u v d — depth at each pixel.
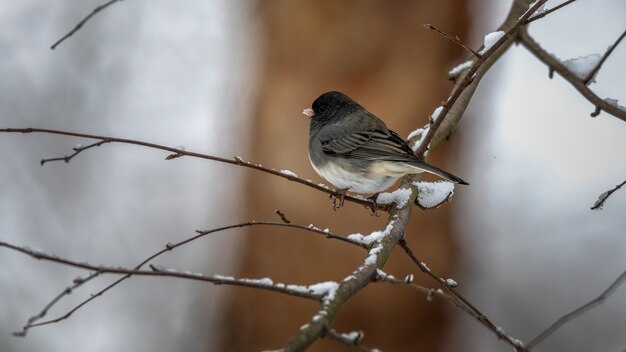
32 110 14.48
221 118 14.69
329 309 4.97
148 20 15.27
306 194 11.38
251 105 12.16
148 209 14.05
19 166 14.19
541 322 12.72
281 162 11.63
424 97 11.22
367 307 11.02
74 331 12.72
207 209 13.99
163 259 13.46
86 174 14.36
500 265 13.41
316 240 11.23
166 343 12.61
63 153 14.38
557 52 14.66
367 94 11.33
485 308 12.96
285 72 11.66
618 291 13.04
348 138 8.45
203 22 15.17
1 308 12.63
